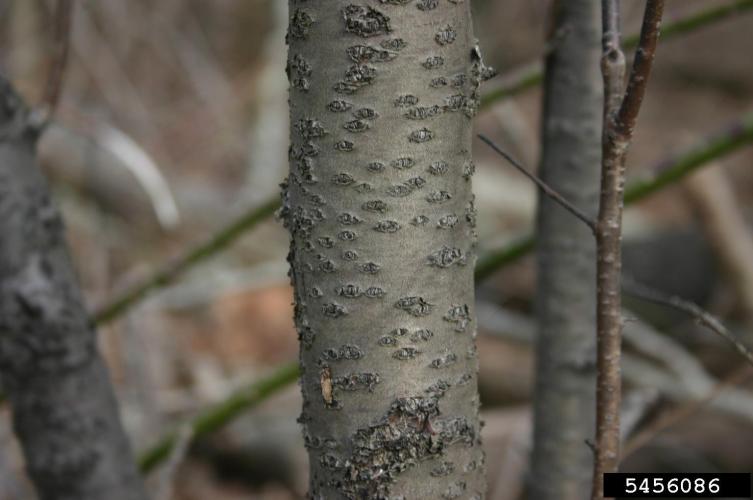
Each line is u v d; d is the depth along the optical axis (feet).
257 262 9.56
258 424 7.26
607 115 3.02
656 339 7.11
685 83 16.33
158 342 7.52
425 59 2.97
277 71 10.52
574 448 4.06
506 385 8.07
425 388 3.05
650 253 9.37
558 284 4.00
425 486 3.07
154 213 9.96
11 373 3.86
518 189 11.68
